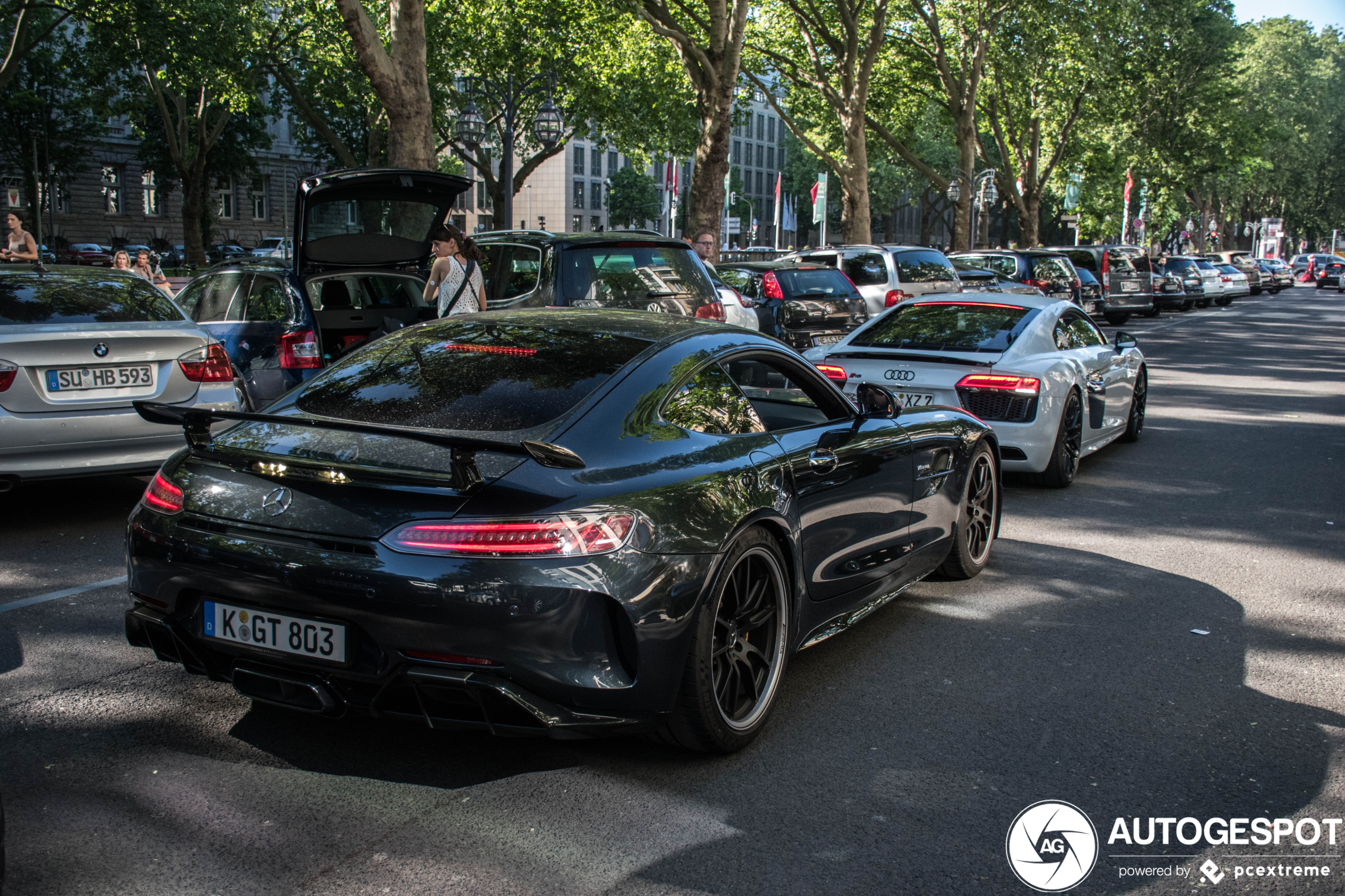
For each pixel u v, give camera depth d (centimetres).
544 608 280
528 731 290
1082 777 329
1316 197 8831
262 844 276
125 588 509
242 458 310
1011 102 4500
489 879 262
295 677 296
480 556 278
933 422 496
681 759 334
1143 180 5559
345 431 313
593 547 286
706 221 2214
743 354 390
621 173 8800
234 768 320
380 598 280
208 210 5275
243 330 887
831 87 3319
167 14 2859
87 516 661
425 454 305
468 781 316
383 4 3170
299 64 3719
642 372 346
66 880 256
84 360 600
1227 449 974
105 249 5159
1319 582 559
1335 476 852
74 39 3572
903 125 4269
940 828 295
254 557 295
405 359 371
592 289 839
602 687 289
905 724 367
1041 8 3391
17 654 418
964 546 534
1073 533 659
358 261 862
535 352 361
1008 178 4569
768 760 336
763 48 3503
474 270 827
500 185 3934
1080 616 495
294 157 6188
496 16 3108
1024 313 818
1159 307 3828
